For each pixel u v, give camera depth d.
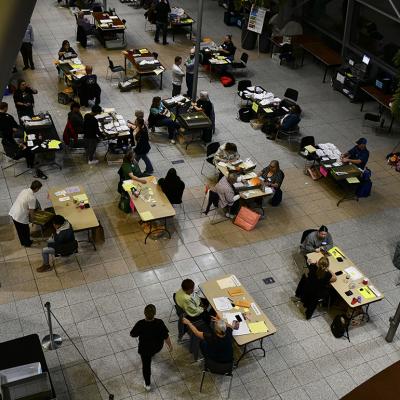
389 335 9.66
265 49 21.00
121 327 9.59
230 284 9.59
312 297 9.72
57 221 9.97
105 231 11.70
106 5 23.98
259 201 12.59
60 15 22.91
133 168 12.12
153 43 21.08
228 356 7.97
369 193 13.53
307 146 14.09
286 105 16.00
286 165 14.52
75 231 10.60
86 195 11.73
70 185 13.05
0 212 12.03
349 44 18.97
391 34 17.05
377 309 10.40
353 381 8.98
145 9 24.05
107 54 19.92
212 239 11.77
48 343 9.04
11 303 9.88
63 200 11.37
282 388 8.78
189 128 14.22
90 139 13.38
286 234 12.11
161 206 11.30
